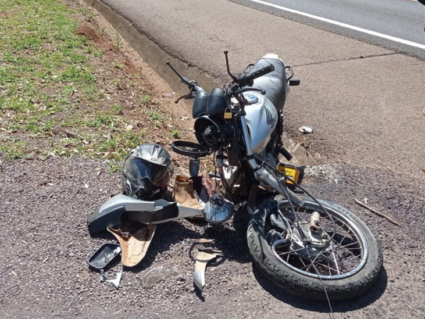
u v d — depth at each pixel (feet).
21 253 12.39
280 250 12.32
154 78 27.99
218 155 12.89
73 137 18.01
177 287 11.56
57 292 11.34
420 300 11.39
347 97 22.62
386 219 14.08
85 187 14.98
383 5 40.45
